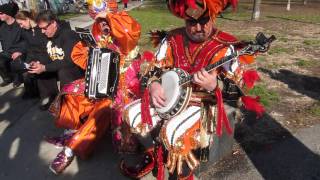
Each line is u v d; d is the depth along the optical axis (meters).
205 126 2.74
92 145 3.79
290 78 6.42
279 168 3.68
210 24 2.67
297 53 8.28
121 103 3.69
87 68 3.57
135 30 3.50
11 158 3.99
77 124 3.96
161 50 2.89
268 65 7.18
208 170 3.64
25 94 5.59
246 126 4.46
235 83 2.57
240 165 3.73
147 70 2.91
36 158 3.98
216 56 2.66
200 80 2.52
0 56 6.05
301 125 4.55
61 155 3.69
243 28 12.48
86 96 3.59
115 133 3.70
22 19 4.96
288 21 14.26
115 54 3.53
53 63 4.47
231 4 2.61
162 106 2.71
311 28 12.41
